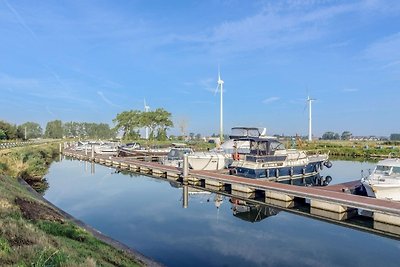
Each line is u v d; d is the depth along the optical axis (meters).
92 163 45.81
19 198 14.41
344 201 17.22
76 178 34.06
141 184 30.38
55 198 24.08
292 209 19.95
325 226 16.70
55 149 66.25
